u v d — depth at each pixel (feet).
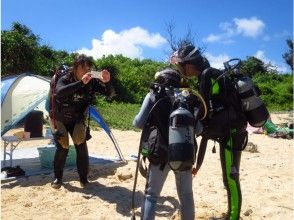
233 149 7.66
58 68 10.60
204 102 6.97
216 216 9.07
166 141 6.78
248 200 10.29
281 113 50.96
